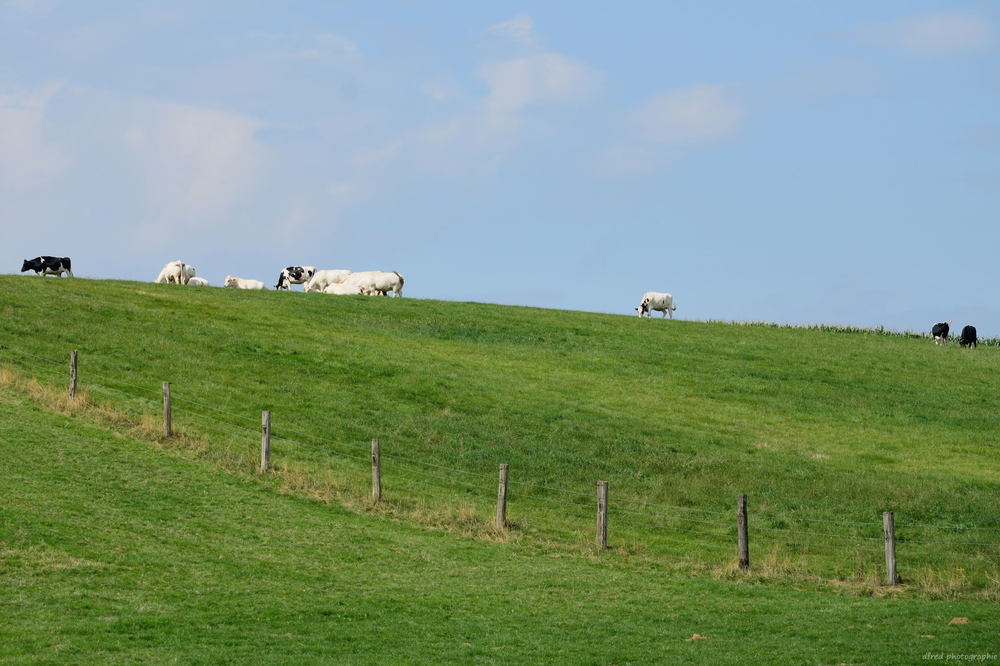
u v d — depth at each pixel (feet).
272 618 57.16
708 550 86.12
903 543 91.45
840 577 76.54
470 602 63.77
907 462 121.90
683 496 104.47
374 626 57.11
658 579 73.36
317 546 75.15
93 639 51.24
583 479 107.65
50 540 67.05
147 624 54.24
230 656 50.01
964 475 116.37
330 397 125.90
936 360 191.21
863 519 99.55
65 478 82.07
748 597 68.69
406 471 103.91
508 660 51.85
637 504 101.30
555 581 70.79
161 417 106.22
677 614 62.85
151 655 49.47
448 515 87.40
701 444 121.80
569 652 53.52
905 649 54.19
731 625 60.23
